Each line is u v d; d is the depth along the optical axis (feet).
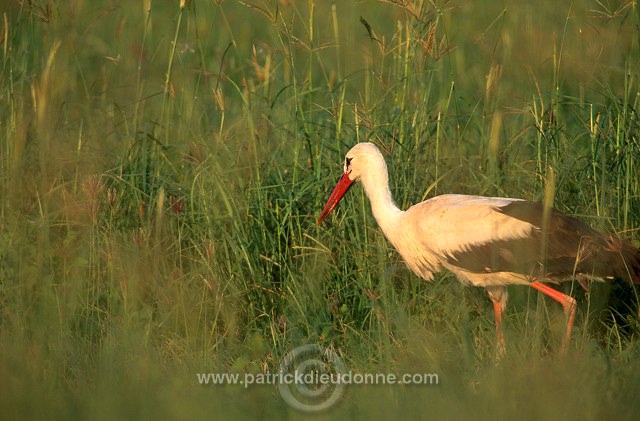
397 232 33.96
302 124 39.45
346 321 33.12
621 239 31.14
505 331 30.73
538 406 24.41
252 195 36.99
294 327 32.32
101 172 38.24
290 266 34.58
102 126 44.93
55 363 28.63
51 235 36.06
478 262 32.35
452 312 33.12
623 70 41.57
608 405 24.95
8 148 37.91
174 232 36.19
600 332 32.86
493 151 38.58
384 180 34.35
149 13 42.50
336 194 34.99
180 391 26.40
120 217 36.35
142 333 30.83
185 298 32.55
